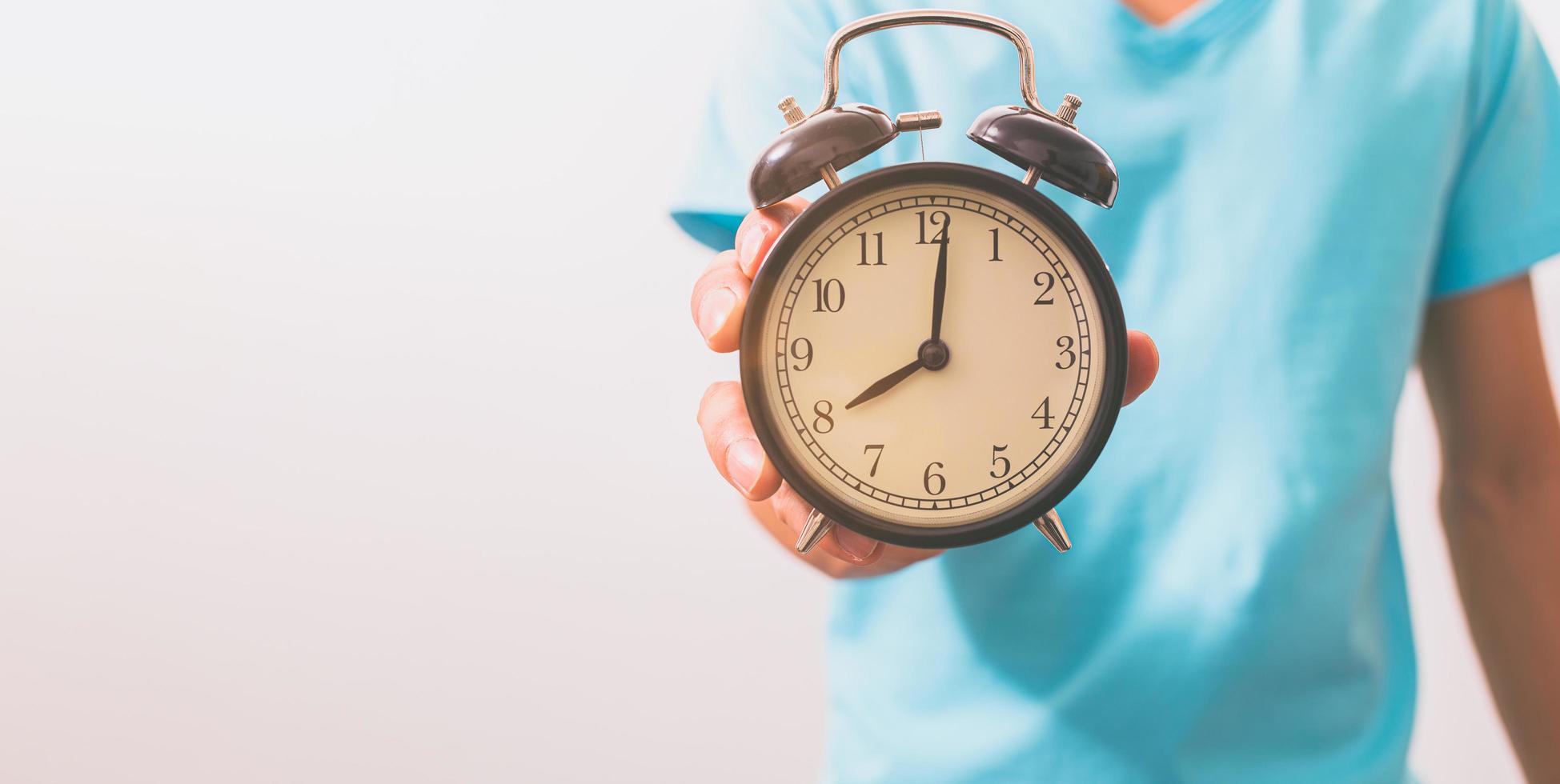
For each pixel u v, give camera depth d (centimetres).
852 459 56
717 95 70
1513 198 69
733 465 56
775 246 55
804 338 55
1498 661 70
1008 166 67
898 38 68
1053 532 56
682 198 70
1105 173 55
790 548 64
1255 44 66
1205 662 66
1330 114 66
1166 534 67
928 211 55
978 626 68
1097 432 55
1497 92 68
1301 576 66
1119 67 67
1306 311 66
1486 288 69
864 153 55
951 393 56
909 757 69
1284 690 67
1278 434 66
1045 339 56
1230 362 66
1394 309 66
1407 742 71
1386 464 68
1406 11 67
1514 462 69
